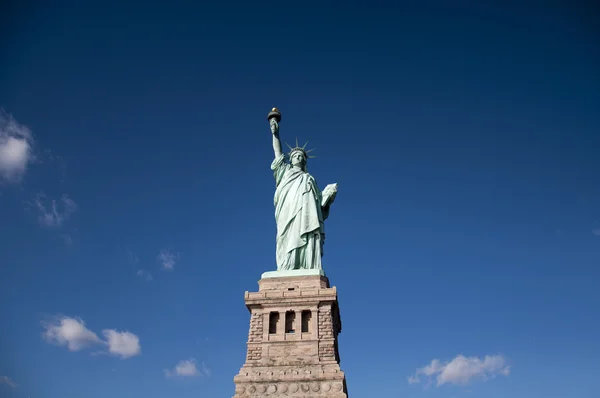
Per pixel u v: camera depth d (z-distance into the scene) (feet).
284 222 356.38
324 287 333.21
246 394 293.64
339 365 311.06
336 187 379.35
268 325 316.81
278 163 382.42
